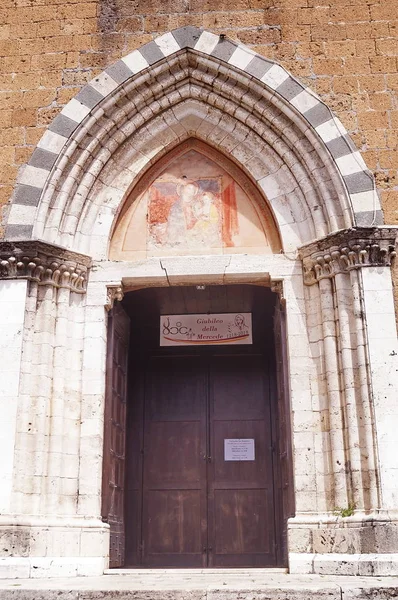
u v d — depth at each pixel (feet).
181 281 37.50
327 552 31.30
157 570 33.45
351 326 34.42
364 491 31.78
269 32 39.78
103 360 36.37
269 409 49.06
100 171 38.70
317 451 33.60
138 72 38.78
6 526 31.04
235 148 39.29
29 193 37.04
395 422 32.12
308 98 37.99
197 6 40.57
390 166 36.81
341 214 36.14
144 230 39.11
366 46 39.19
